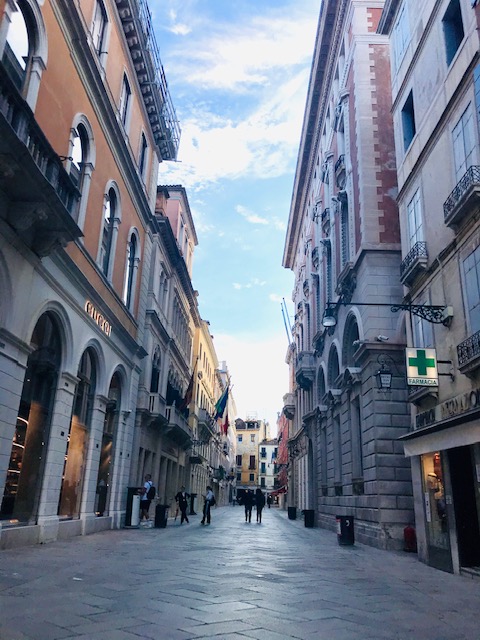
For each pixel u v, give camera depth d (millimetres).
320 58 29453
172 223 32375
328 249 28062
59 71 12758
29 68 11398
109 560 9898
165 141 24172
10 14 10320
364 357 18234
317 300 32469
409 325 14031
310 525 26500
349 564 11391
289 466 51344
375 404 17016
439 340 11906
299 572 9664
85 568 8672
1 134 8430
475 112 10539
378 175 19672
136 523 19203
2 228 9930
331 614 6223
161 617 5535
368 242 18828
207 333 50781
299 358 33906
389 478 16359
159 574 8516
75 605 5922
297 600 6934
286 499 62375
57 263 12703
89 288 14914
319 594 7496
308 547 15047
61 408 13305
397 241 18844
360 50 21609
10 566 8359
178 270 31562
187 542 14883
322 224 28922
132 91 19734
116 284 18656
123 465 19594
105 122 16469
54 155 10758
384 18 17172
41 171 9797
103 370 16922
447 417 11062
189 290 35594
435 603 7371
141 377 23406
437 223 12391
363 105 20719
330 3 25906
